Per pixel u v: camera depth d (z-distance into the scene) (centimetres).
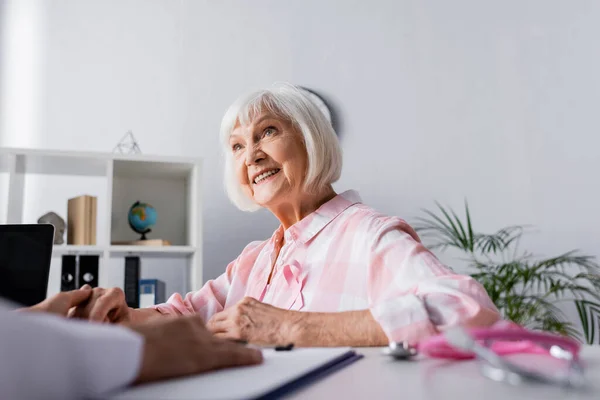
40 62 288
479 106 299
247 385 32
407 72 302
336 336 75
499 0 307
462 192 291
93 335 27
